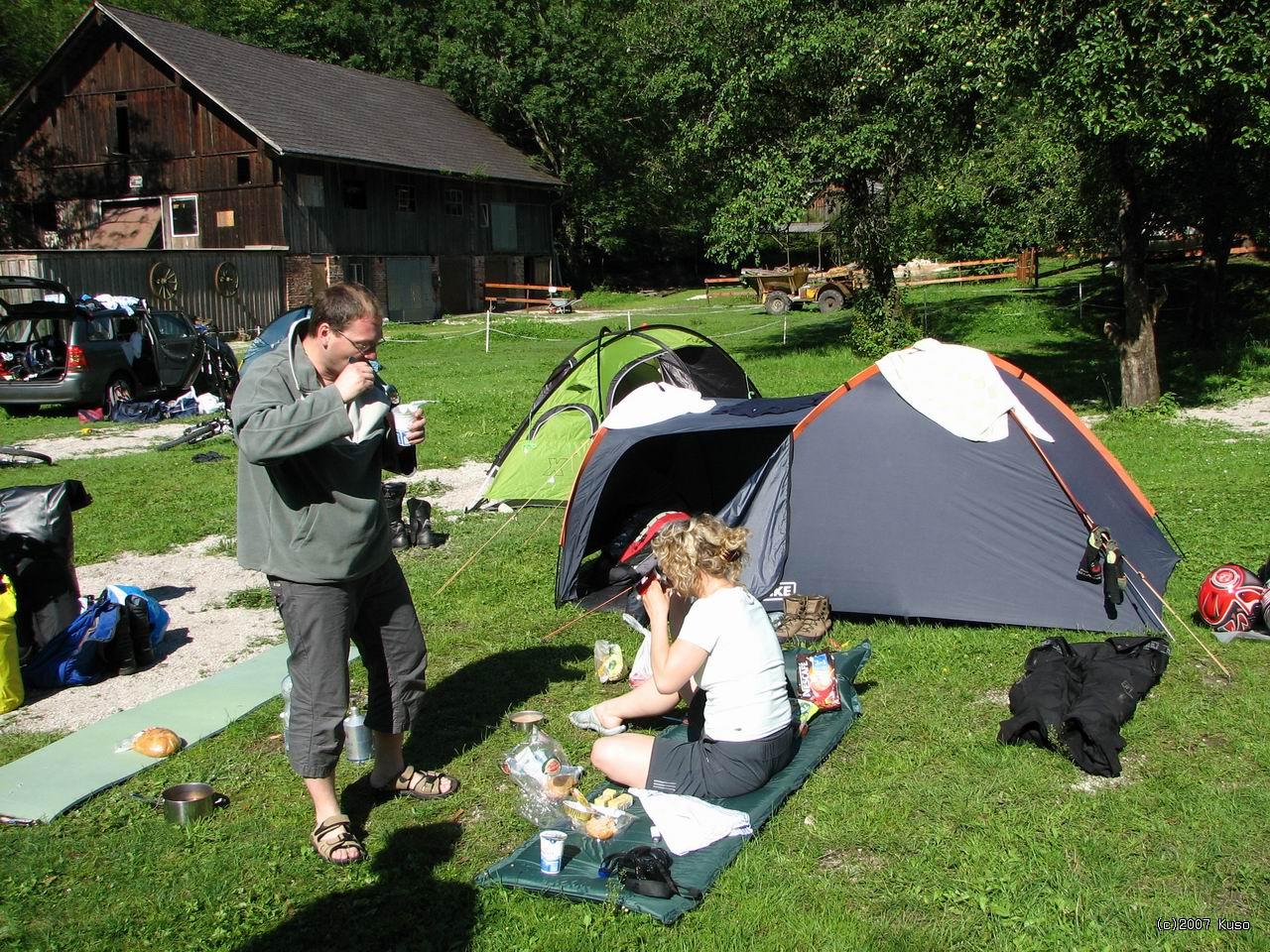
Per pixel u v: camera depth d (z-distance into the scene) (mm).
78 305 15297
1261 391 14094
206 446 13016
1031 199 23750
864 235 18953
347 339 3738
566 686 5484
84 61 32375
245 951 3359
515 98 41250
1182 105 10812
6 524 5773
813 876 3680
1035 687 4770
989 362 6438
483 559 7879
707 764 4086
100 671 5785
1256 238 17375
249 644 6344
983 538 6145
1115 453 10766
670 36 19688
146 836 4062
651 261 48812
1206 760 4418
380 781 4320
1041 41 11539
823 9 17094
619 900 3484
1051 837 3846
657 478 8391
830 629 6176
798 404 7363
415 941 3387
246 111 30375
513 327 29703
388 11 43750
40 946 3379
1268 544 7293
